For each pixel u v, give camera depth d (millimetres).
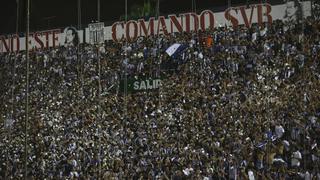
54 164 103062
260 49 115000
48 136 116250
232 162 79375
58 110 127125
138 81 122875
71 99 130250
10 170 109062
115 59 136250
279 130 84375
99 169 90938
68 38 148500
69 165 98750
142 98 117562
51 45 151875
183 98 109500
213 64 118188
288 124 85000
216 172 78938
